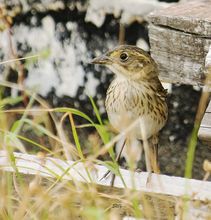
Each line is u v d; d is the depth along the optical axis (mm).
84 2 13078
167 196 8453
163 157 13297
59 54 13562
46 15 13414
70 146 8781
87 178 8883
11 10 13508
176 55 9367
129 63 10727
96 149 8977
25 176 8922
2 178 8672
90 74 13516
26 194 8109
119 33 12938
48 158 8883
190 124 13023
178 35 9266
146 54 10797
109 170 8797
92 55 13352
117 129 10750
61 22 13375
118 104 10688
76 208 8195
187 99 12922
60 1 13234
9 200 8320
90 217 7781
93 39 13234
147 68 10742
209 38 9094
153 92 10711
